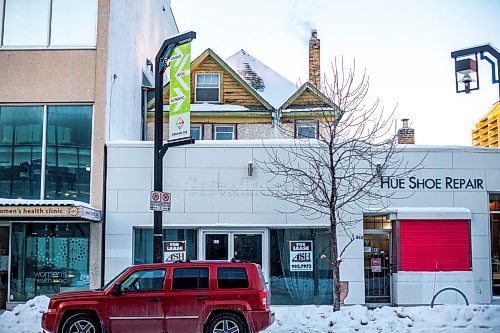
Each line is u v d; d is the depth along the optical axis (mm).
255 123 25922
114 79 20875
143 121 25812
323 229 19344
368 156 18891
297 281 19203
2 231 19281
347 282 18938
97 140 19516
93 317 12523
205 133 25891
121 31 21969
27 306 16062
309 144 18516
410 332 13867
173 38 15648
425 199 19281
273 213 19234
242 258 19250
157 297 12492
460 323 14602
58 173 19516
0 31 20172
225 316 12484
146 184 19359
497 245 19516
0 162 19641
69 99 19766
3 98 19797
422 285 18812
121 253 19078
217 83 26609
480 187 19422
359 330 14117
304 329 14164
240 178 19375
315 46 30234
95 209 18719
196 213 19281
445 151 19453
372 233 19656
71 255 19078
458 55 15797
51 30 20219
